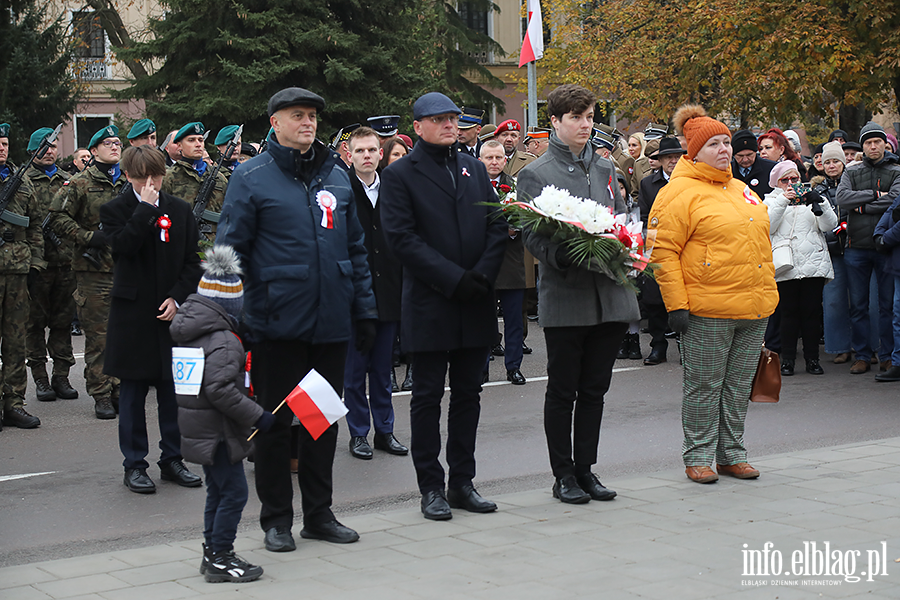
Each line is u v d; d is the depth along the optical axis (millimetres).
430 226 5328
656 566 4363
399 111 22922
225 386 4309
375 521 5336
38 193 9891
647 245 5941
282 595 4152
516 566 4426
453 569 4414
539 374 10172
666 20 25000
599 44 26781
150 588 4293
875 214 9734
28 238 8305
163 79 23328
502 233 5488
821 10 19000
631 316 5562
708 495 5641
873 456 6492
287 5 22000
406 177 5355
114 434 7898
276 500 4887
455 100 29047
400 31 23938
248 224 4824
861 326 10000
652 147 11633
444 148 5426
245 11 21562
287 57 22016
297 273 4824
